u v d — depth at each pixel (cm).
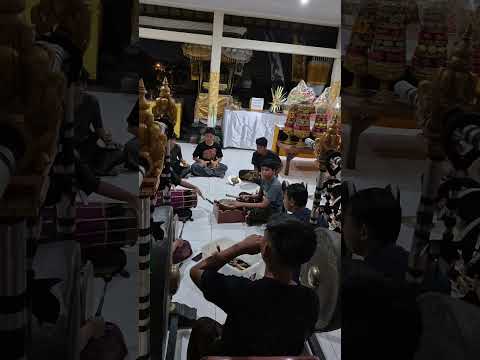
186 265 279
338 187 186
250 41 791
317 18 773
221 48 801
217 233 343
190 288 254
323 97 725
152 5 761
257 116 718
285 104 756
